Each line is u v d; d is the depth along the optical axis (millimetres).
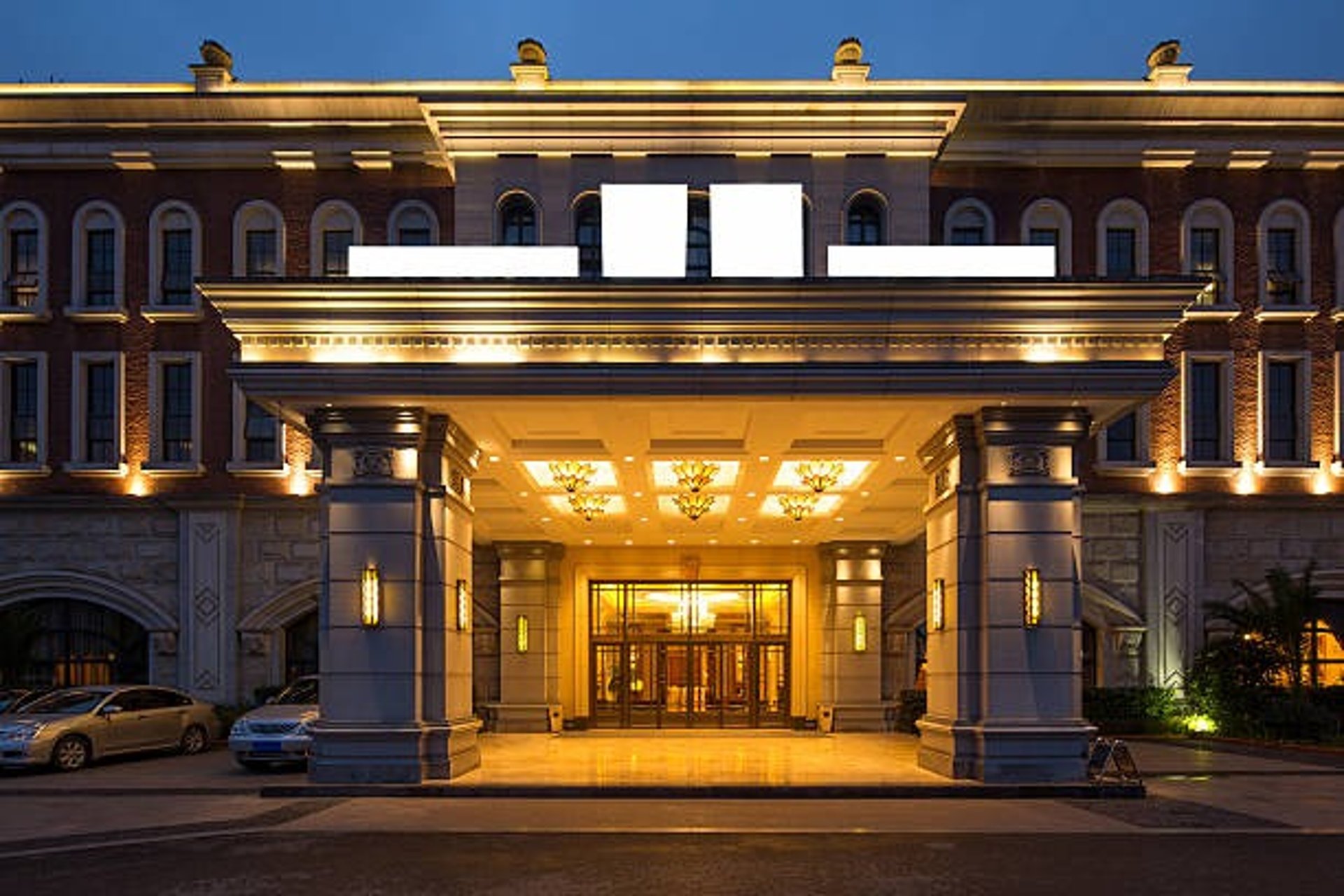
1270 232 27422
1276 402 27344
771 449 18422
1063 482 16016
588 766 18203
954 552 16578
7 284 27109
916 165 23578
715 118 23438
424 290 15594
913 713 26047
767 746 22750
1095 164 26969
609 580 29156
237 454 26797
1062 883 10203
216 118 26562
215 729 22750
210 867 10891
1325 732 22922
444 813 13992
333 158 26766
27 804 14836
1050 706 15797
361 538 15984
